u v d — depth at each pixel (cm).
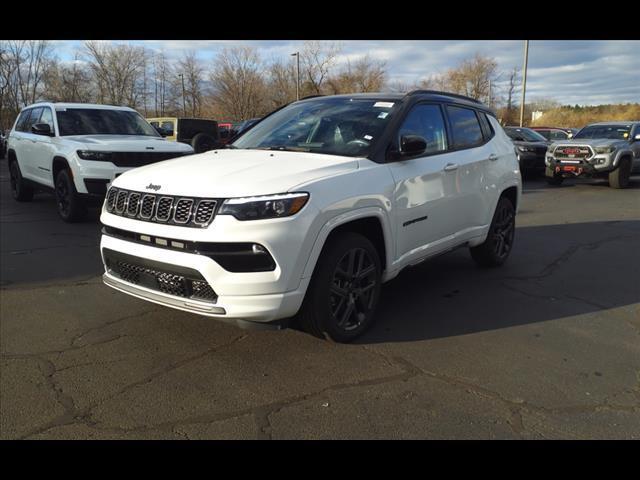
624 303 482
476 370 346
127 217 359
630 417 293
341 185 354
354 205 359
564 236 788
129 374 335
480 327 420
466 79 5056
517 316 446
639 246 719
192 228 321
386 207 388
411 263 435
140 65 5706
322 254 351
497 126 593
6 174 1773
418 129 450
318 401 305
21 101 5397
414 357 363
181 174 356
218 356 361
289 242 320
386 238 395
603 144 1397
